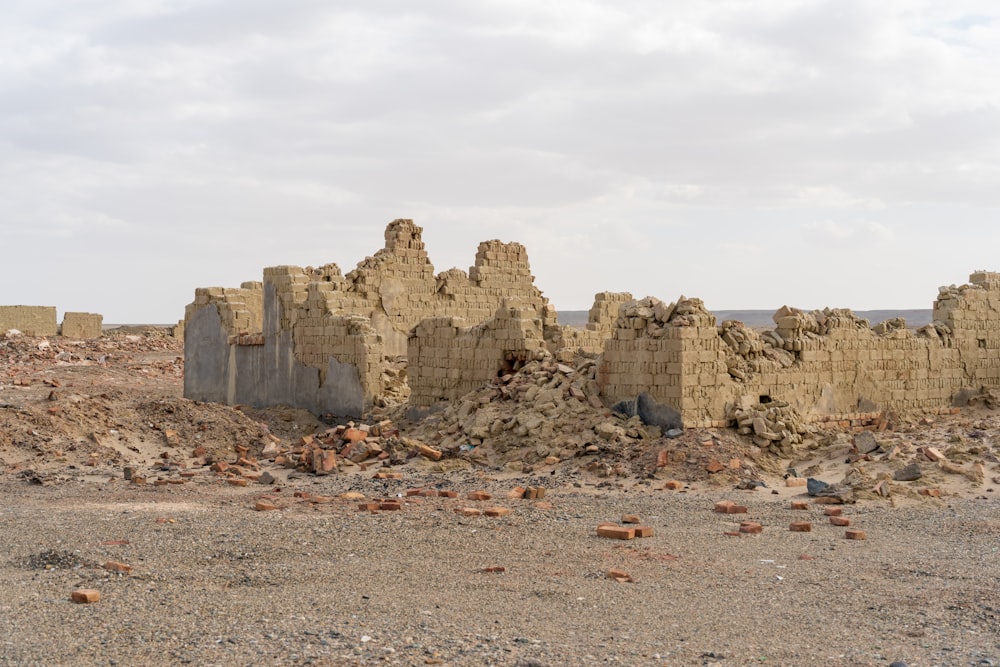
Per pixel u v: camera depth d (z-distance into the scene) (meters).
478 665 11.45
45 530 18.80
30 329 65.31
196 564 16.12
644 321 26.83
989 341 33.53
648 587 14.89
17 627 12.73
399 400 35.12
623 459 24.95
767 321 149.50
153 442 29.94
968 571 15.98
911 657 12.05
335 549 17.12
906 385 30.97
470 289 45.06
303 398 36.62
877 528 19.06
